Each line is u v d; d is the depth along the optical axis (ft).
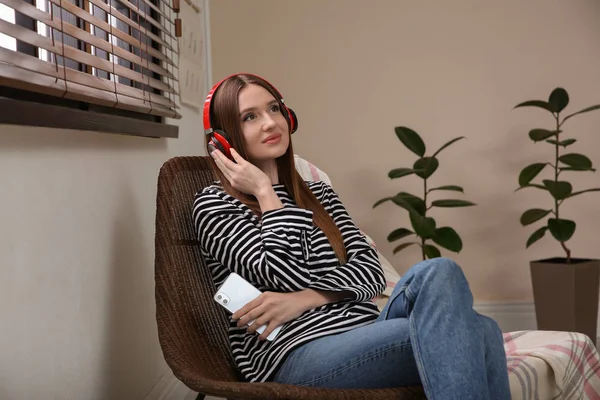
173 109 7.95
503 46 12.69
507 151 12.77
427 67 12.81
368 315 5.14
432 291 4.24
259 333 4.92
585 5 12.53
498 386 4.28
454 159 12.87
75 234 5.14
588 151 12.59
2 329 3.98
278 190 5.74
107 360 5.81
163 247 5.44
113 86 5.83
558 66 12.62
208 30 10.44
